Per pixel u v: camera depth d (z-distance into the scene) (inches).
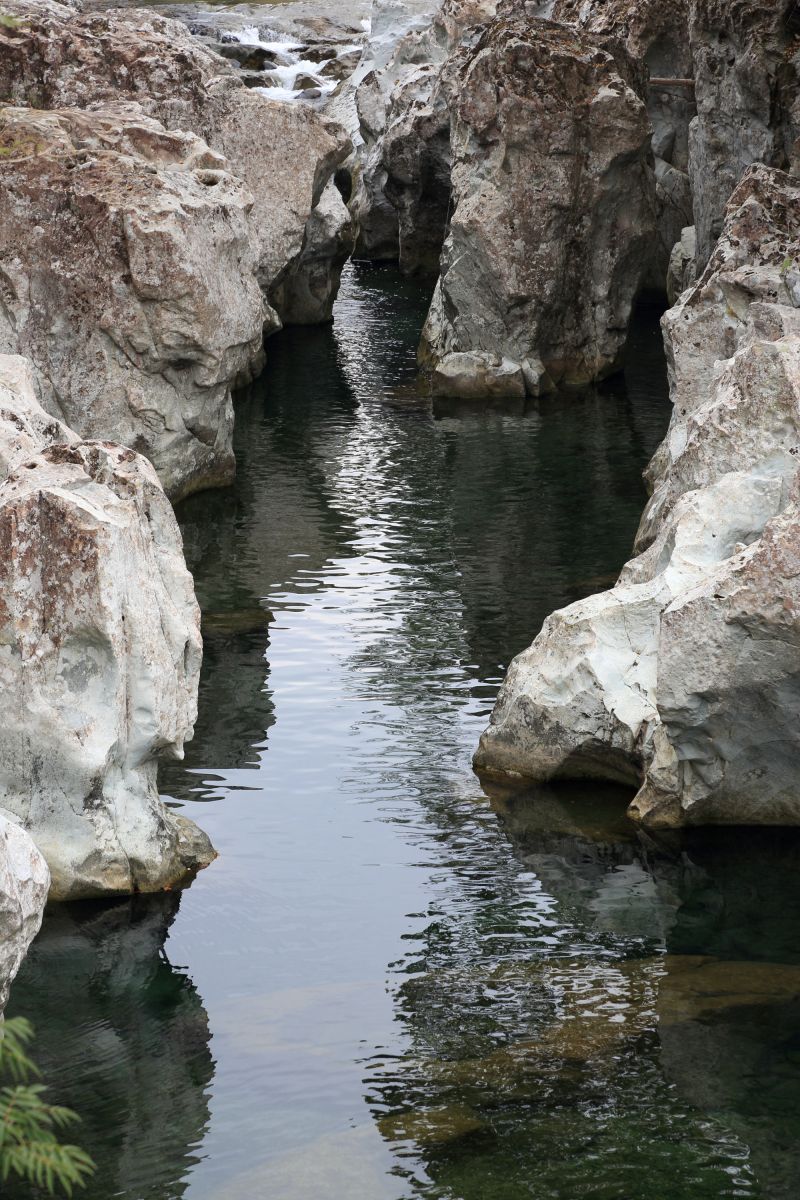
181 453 787.4
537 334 1040.2
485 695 542.0
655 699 457.7
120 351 763.4
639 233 1057.5
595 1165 290.4
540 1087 317.4
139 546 411.5
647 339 1206.3
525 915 393.7
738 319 660.1
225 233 785.6
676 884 410.0
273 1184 286.4
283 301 1253.7
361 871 417.4
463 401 1021.8
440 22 1519.4
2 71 1066.1
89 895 402.3
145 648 403.2
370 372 1103.0
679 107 1238.3
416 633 603.2
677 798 442.6
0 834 273.0
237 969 367.9
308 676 560.4
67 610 390.9
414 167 1425.9
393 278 1494.8
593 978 361.7
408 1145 296.7
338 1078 321.4
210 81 1115.3
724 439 478.9
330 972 366.0
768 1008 346.6
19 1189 287.4
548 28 1045.8
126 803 411.2
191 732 433.1
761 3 927.7
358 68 1748.3
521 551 706.2
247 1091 317.4
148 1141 299.0
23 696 392.2
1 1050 207.5
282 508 780.0
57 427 517.0
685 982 358.3
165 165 840.3
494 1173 289.4
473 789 471.5
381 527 746.2
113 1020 345.4
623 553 700.7
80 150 786.2
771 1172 288.8
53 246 754.2
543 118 999.6
